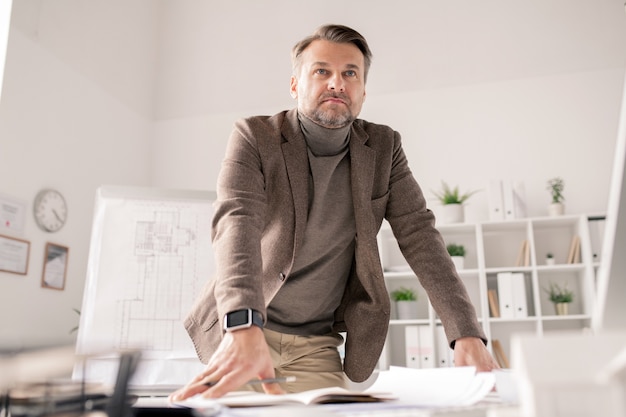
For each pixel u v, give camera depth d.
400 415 0.47
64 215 3.51
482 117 4.09
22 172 3.21
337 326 1.24
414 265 1.09
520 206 3.69
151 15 4.82
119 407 0.44
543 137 3.95
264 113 4.53
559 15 4.13
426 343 3.54
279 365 1.15
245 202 0.99
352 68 1.13
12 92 3.20
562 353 0.33
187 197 2.01
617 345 0.32
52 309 3.33
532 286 3.70
